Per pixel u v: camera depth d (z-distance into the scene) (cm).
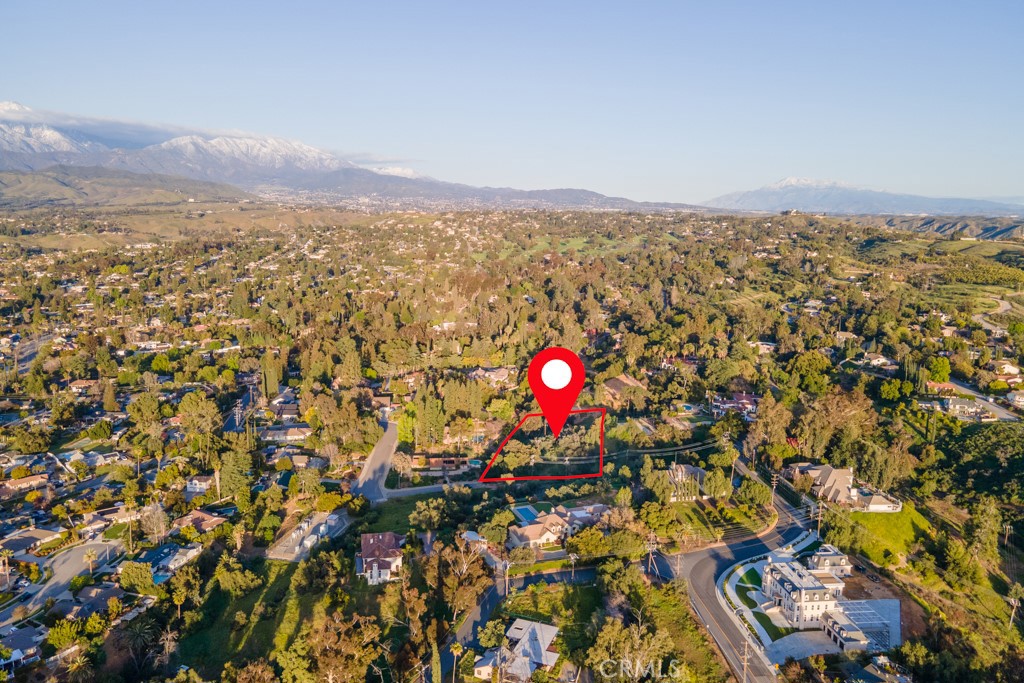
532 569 10438
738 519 11656
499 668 8300
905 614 9312
